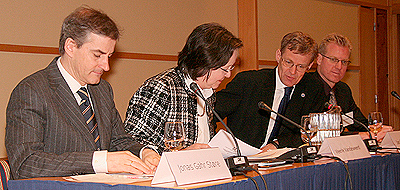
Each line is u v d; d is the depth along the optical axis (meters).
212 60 2.04
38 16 3.80
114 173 1.50
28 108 1.56
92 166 1.46
